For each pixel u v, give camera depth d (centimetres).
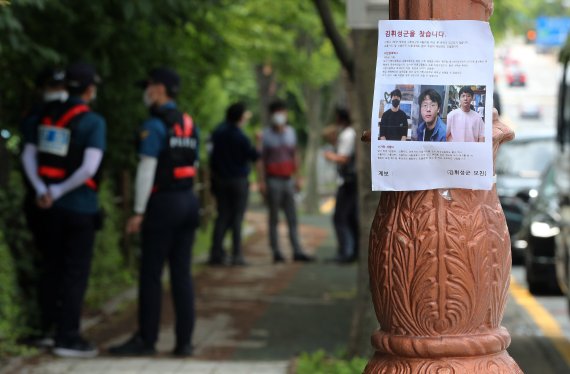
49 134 938
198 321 1202
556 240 1382
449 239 399
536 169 1961
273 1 1772
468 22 398
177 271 970
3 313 943
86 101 952
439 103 397
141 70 1376
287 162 1819
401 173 399
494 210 407
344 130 1773
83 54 1222
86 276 952
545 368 1022
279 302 1350
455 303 400
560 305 1430
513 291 1570
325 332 1138
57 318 979
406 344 404
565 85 1368
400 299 405
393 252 405
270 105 1820
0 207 998
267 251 2044
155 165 945
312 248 2139
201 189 2264
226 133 1731
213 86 2280
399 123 399
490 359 404
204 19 1369
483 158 397
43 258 975
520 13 2045
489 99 398
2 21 904
